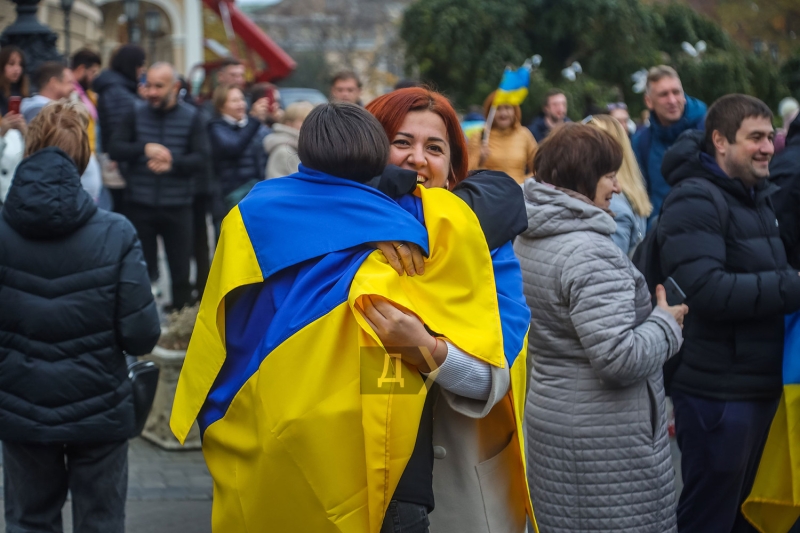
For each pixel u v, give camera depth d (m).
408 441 2.02
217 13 21.75
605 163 3.05
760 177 3.39
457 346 2.06
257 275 2.10
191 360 2.21
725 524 3.48
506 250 2.29
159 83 6.70
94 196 5.79
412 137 2.38
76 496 3.32
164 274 10.55
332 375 2.00
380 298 2.00
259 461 2.04
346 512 1.99
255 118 7.12
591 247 2.90
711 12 28.06
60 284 3.16
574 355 2.97
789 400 3.41
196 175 7.02
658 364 2.92
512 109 6.90
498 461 2.31
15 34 7.41
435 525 2.28
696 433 3.45
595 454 2.96
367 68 41.31
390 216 2.06
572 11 19.03
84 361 3.19
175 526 4.18
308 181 2.17
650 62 19.36
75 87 7.30
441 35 18.86
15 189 3.12
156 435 5.37
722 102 3.41
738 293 3.25
